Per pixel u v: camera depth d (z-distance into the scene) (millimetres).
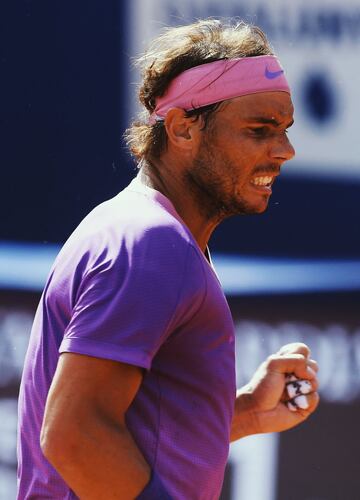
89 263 5859
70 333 5633
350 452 13266
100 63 13305
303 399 7711
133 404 5992
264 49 6602
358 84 13250
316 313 13383
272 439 13367
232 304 13461
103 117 13367
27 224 13477
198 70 6438
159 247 5816
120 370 5562
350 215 13375
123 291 5621
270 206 13430
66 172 13430
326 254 13367
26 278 13438
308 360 7891
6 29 13328
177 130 6516
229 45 6488
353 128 13312
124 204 6230
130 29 13250
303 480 13320
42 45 13328
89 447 5457
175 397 6074
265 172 6461
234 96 6371
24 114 13398
